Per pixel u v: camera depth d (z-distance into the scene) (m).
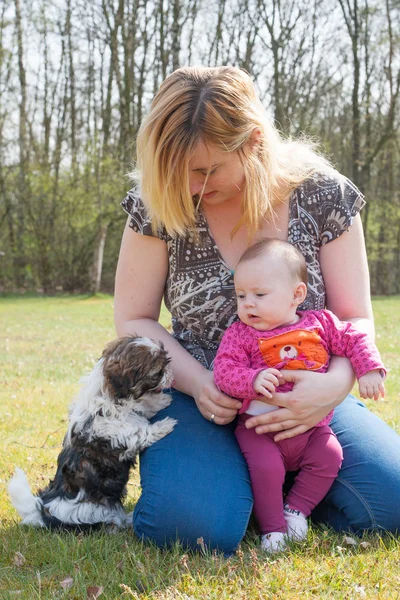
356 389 6.37
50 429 5.29
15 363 9.35
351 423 3.13
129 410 3.08
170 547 2.79
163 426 3.04
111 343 3.22
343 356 3.03
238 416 3.10
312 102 30.09
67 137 32.44
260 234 3.17
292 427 2.86
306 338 2.94
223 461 2.89
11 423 5.50
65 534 3.02
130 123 29.59
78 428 3.09
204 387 3.00
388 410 5.57
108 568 2.67
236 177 2.86
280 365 2.93
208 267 3.17
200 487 2.78
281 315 2.96
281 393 2.84
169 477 2.82
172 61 25.03
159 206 2.92
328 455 2.90
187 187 2.79
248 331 3.01
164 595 2.42
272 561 2.64
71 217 29.89
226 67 2.90
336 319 3.06
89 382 3.18
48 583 2.59
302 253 3.16
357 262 3.27
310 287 3.18
